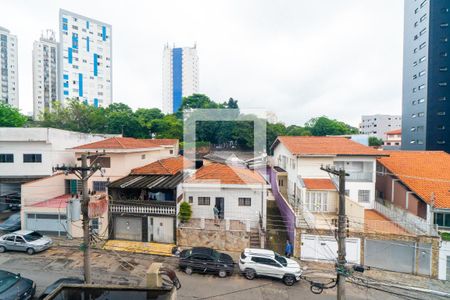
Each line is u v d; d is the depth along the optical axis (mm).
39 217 19641
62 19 79250
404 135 44531
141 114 56906
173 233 18016
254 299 12367
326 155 20969
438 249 15062
